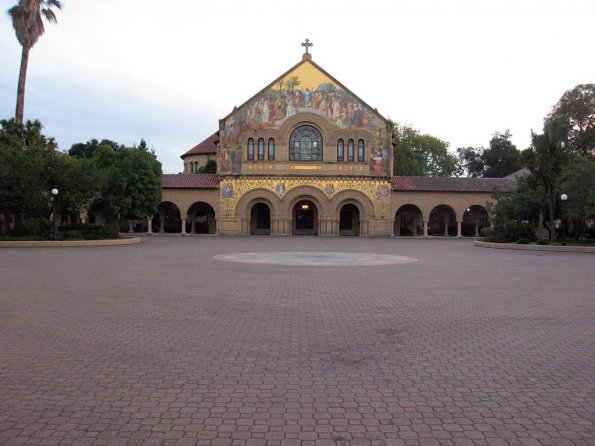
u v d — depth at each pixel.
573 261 24.73
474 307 11.91
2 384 6.43
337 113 54.75
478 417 5.57
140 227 59.41
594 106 59.69
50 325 9.66
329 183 54.44
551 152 36.81
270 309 11.34
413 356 7.80
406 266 21.31
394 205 55.44
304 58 54.72
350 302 12.32
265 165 54.56
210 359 7.54
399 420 5.47
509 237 37.44
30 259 22.98
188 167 77.75
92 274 17.50
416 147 83.50
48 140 39.75
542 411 5.76
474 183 56.84
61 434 5.05
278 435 5.09
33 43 39.97
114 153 43.00
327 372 6.99
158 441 4.93
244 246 34.97
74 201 34.88
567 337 9.13
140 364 7.28
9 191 32.84
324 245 37.12
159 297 12.84
